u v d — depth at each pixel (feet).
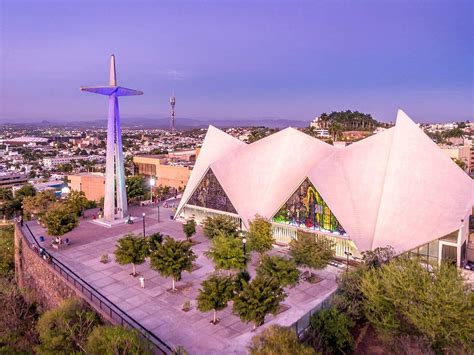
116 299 104.01
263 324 89.51
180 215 192.34
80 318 83.76
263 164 174.70
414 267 77.51
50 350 79.77
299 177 160.45
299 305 99.86
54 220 145.07
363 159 149.28
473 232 145.38
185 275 120.26
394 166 139.74
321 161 155.33
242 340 82.99
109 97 179.01
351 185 143.64
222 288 88.79
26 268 147.13
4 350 90.48
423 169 138.10
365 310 79.66
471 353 65.41
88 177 325.83
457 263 119.34
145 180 254.88
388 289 73.31
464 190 137.18
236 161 180.55
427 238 122.01
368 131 615.57
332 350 72.23
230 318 93.97
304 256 113.39
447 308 65.21
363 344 77.10
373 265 93.91
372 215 134.41
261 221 136.05
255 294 82.74
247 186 171.22
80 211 196.44
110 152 180.34
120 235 162.71
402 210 130.00
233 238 118.62
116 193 188.65
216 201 174.81
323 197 140.46
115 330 74.08
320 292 107.76
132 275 120.26
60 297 115.75
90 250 143.84
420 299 69.41
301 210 149.48
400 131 146.92
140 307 99.50
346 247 137.59
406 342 69.10
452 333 65.92
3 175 569.23
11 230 219.00
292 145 175.83
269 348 60.59
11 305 114.52
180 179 330.54
